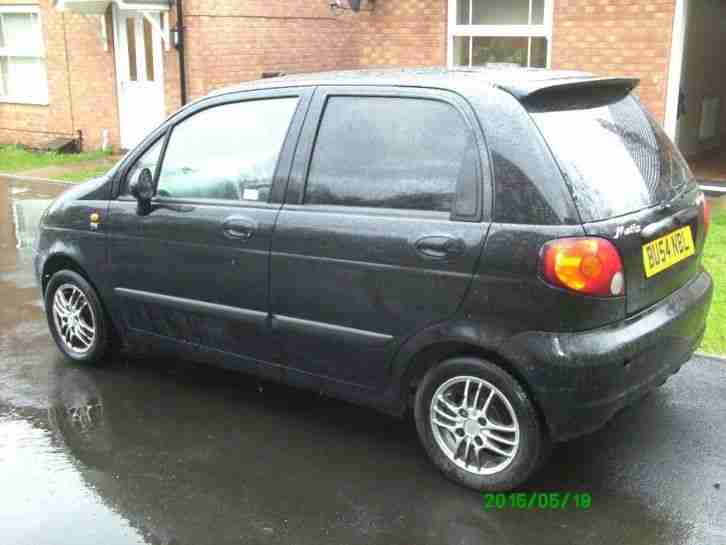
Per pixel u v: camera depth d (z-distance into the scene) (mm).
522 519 3572
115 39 14430
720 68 14117
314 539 3461
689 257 4086
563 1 11023
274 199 4258
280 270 4195
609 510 3623
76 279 5262
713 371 5059
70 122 15562
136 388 5051
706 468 3949
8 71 16250
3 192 12086
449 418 3846
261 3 13492
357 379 4090
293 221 4137
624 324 3570
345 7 12352
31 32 15719
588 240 3393
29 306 6766
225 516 3643
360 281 3916
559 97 3766
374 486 3875
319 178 4129
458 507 3680
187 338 4762
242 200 4406
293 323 4207
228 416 4645
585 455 4090
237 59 13414
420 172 3805
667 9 10375
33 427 4523
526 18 11461
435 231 3678
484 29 11773
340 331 4039
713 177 11250
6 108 16406
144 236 4777
